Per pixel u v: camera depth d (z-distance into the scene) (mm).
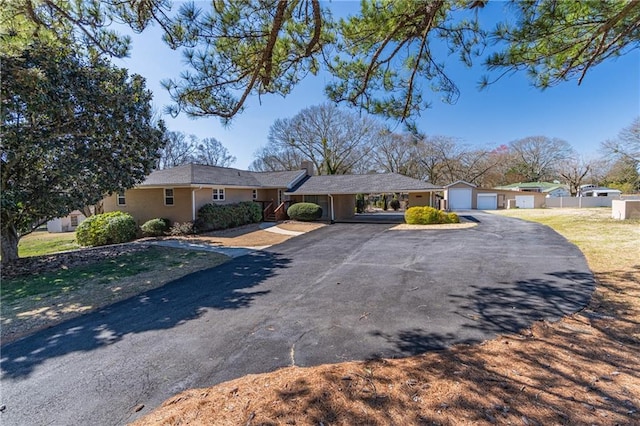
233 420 2297
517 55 4113
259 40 3996
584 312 4133
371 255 8594
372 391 2562
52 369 3189
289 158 33188
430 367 2914
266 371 3016
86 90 7297
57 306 5164
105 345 3705
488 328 3791
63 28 5242
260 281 6387
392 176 20812
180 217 14828
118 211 14766
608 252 7648
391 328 3902
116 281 6609
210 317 4508
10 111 6359
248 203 17938
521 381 2621
